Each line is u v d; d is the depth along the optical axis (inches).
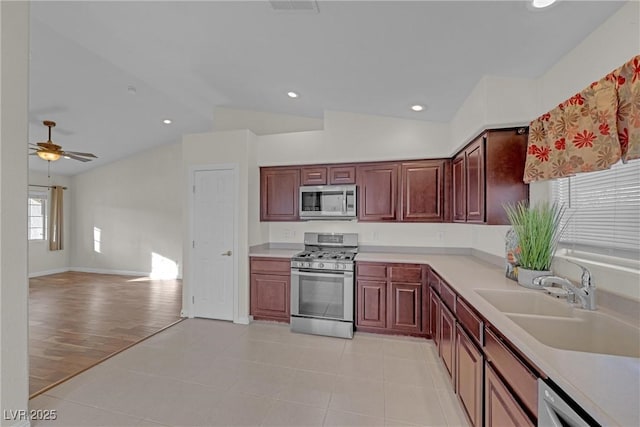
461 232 140.8
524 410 44.6
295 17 72.7
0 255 64.7
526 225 79.1
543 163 78.5
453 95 104.1
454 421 75.7
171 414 77.9
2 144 64.7
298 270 134.9
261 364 104.2
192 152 152.1
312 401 83.7
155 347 117.2
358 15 67.7
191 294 152.1
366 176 143.3
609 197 65.9
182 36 95.1
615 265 63.2
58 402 82.0
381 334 130.6
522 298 72.4
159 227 254.5
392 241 149.4
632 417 29.0
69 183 271.4
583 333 58.6
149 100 170.1
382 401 83.8
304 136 150.3
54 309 165.5
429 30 69.2
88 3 85.0
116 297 190.2
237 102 157.2
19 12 67.2
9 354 66.1
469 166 109.0
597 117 59.4
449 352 88.6
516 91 86.3
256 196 153.9
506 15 60.1
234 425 74.1
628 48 55.6
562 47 70.1
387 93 111.5
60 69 133.6
